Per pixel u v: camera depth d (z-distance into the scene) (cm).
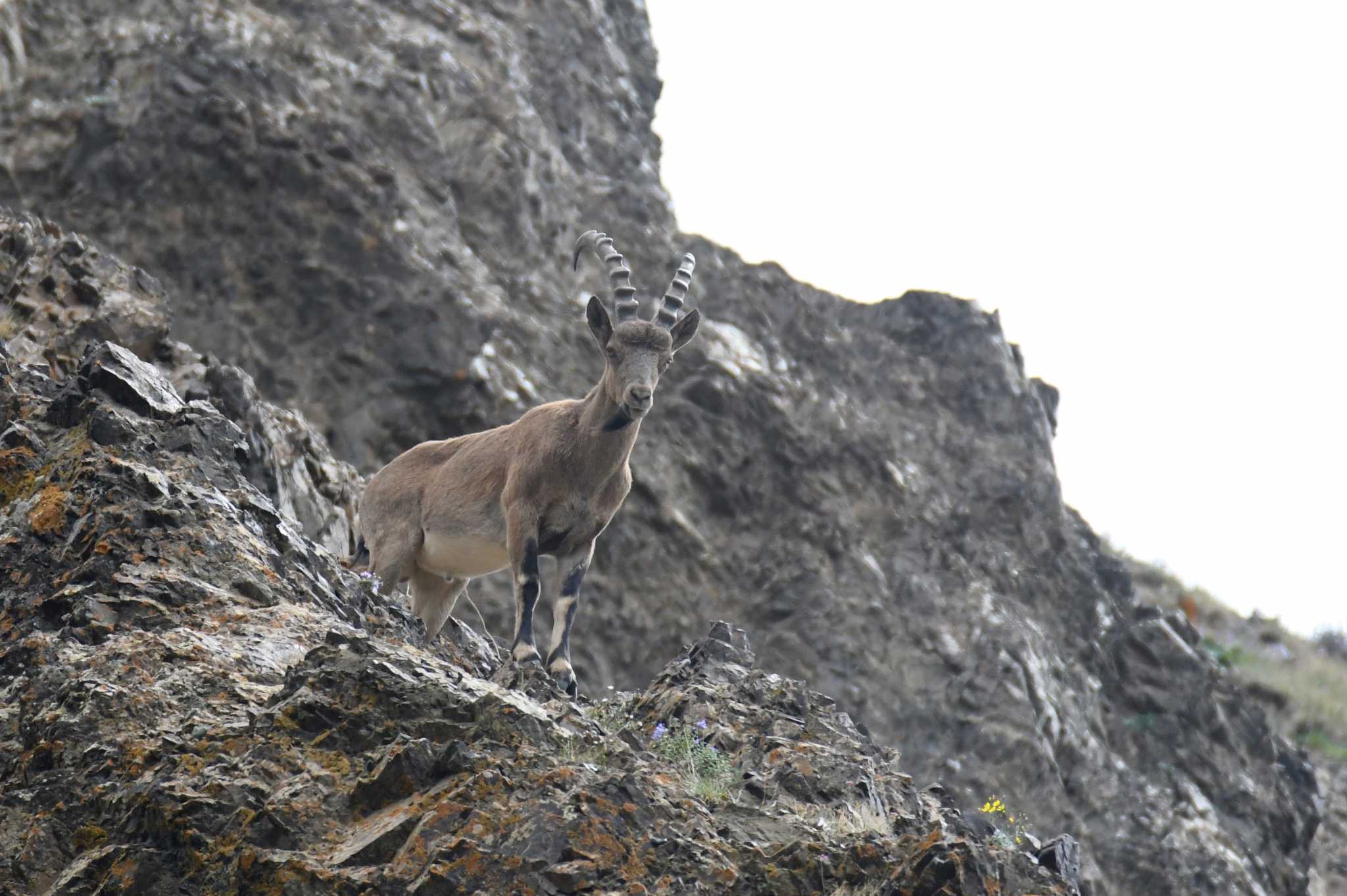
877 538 6550
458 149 6519
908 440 7119
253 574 1939
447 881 1307
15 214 3947
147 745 1532
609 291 6744
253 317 5516
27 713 1625
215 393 3603
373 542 2781
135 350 3603
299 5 6612
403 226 5984
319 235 5719
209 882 1357
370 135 6262
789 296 7300
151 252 5444
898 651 6044
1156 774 6538
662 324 2602
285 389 5447
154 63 5753
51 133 5547
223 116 5653
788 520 6344
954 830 1880
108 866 1387
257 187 5666
